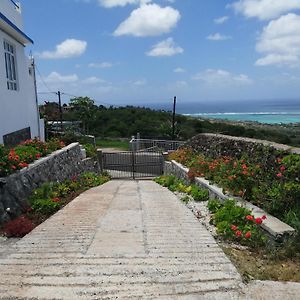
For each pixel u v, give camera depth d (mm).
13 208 6492
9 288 3449
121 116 36062
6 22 10734
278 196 5574
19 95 13062
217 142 10406
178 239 5105
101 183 13336
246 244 4902
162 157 17922
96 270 3879
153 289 3426
